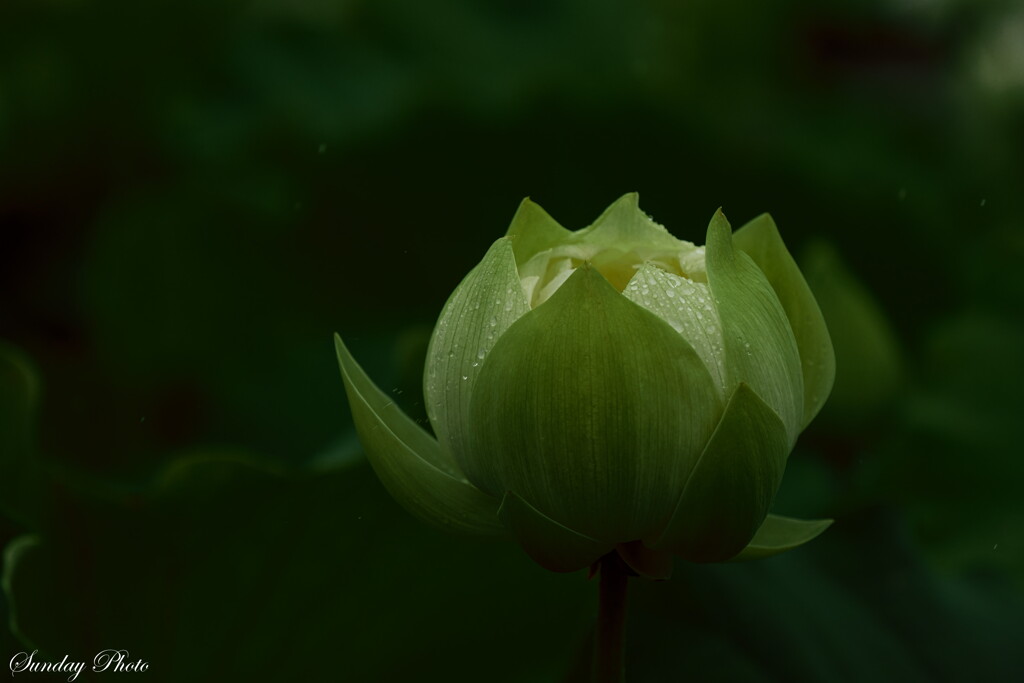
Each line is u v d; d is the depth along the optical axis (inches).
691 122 72.9
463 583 43.0
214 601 42.3
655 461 38.0
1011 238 61.0
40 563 41.6
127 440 68.2
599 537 38.5
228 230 71.0
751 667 44.6
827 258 53.8
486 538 39.6
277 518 41.9
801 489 57.3
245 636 42.7
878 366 55.3
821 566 46.8
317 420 65.0
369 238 71.3
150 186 80.7
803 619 45.5
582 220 72.1
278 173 72.6
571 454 38.0
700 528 38.2
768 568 46.3
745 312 38.4
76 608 41.8
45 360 72.1
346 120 81.0
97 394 70.0
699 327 38.4
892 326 72.3
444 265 71.5
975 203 81.0
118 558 41.9
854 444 57.5
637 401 37.8
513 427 38.1
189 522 41.8
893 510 47.4
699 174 72.2
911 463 55.7
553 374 37.8
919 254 72.4
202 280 70.4
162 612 42.2
